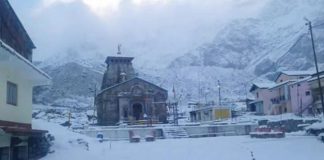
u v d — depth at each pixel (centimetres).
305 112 6050
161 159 2511
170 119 7900
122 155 2686
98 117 7000
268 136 3753
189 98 17312
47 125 2952
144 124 5741
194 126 4819
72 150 2430
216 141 3572
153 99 6875
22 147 2006
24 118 2142
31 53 2408
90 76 19562
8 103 1895
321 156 2419
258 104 7888
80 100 15700
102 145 3173
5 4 1808
